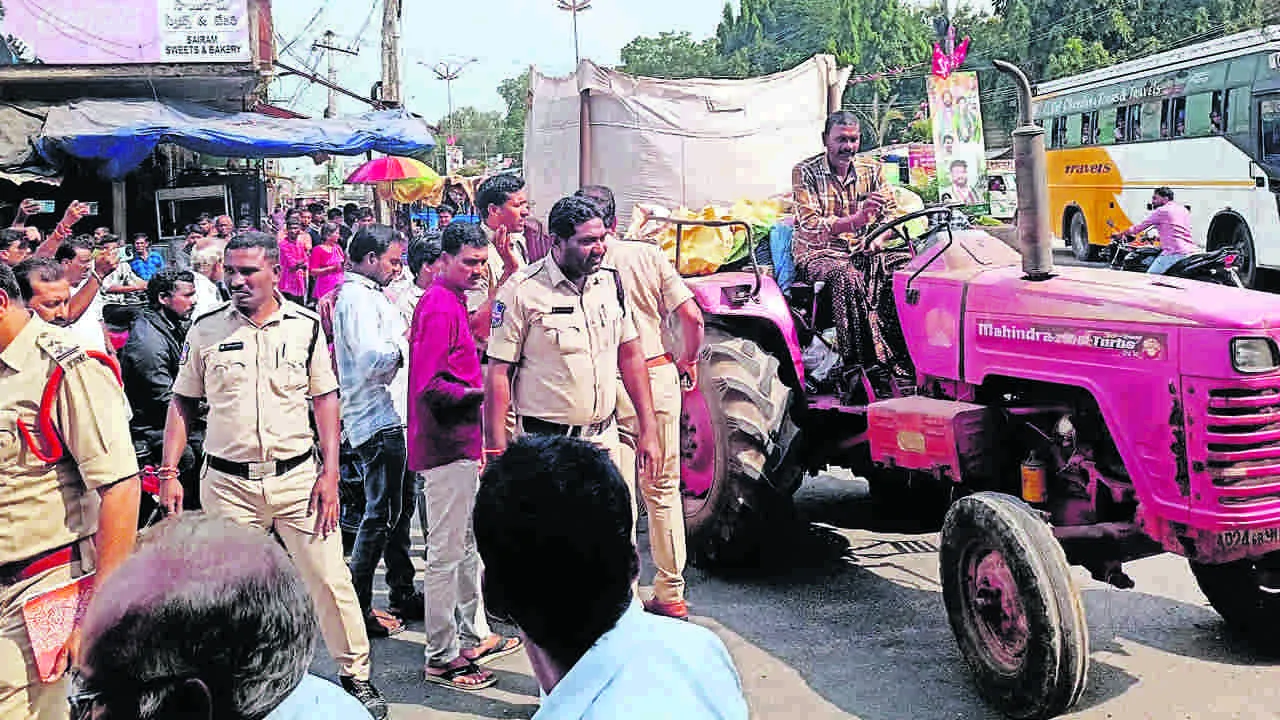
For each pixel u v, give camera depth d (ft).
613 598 5.88
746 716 5.94
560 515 5.82
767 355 18.83
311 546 13.80
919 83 211.41
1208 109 61.21
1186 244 52.80
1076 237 81.41
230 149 50.08
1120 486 14.30
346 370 16.79
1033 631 12.94
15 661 10.14
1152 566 18.95
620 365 15.10
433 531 15.10
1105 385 13.93
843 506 23.21
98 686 5.03
